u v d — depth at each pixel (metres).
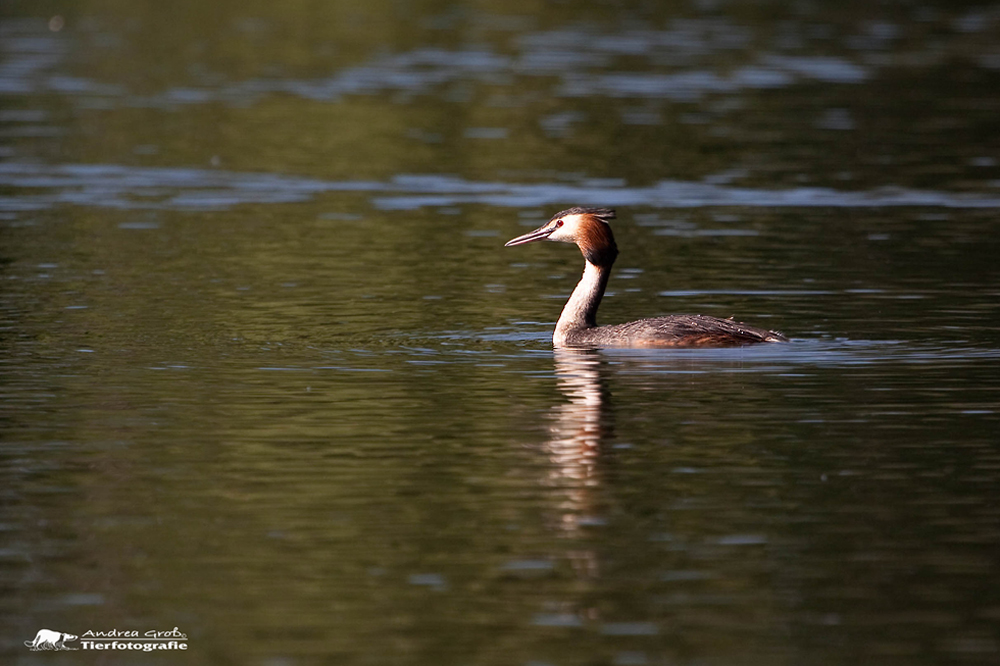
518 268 22.45
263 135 33.81
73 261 22.42
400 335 18.14
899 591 10.73
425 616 10.34
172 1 54.19
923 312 18.95
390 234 24.89
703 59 43.44
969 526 11.83
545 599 10.60
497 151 32.12
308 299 20.20
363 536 11.68
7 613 10.41
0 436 13.99
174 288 20.72
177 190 28.44
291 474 13.05
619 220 25.77
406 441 13.92
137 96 38.12
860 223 25.30
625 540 11.61
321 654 9.84
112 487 12.73
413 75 41.22
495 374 16.25
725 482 12.82
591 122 35.12
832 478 12.88
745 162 30.77
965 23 49.97
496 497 12.50
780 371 16.20
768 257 22.67
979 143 32.53
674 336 17.25
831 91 38.66
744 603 10.53
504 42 46.72
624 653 9.84
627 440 13.91
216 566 11.13
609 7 53.66
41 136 33.19
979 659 9.75
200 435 14.09
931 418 14.45
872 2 54.34
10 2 53.53
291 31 48.78
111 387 15.67
